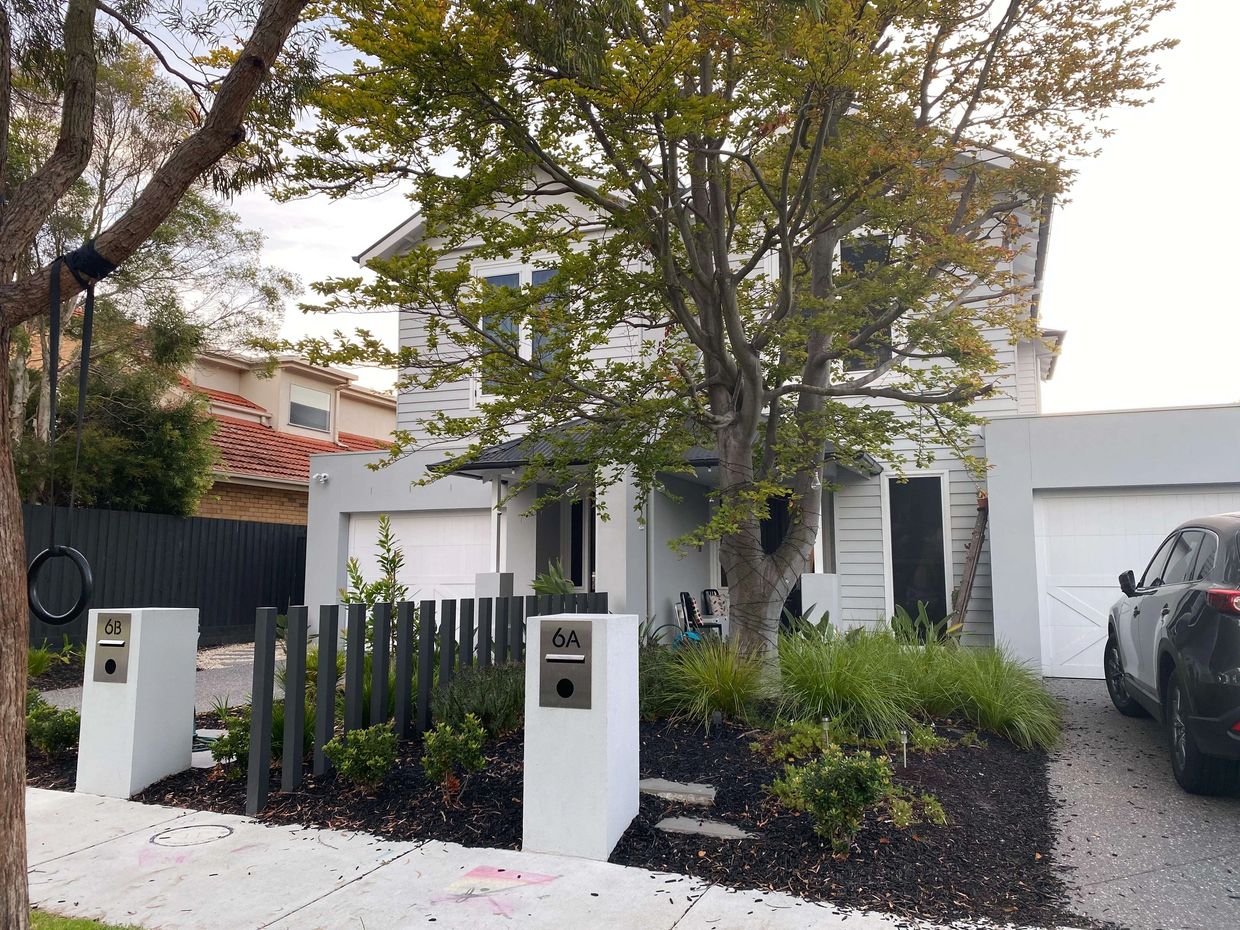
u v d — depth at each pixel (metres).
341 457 14.59
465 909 4.09
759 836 4.78
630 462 8.26
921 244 8.03
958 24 7.86
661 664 7.32
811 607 10.58
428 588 14.02
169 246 13.76
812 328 7.49
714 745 6.24
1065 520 10.91
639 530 11.44
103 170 12.99
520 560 12.98
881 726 6.46
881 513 12.74
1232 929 3.87
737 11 6.09
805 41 5.98
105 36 5.74
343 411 25.06
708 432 8.48
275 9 3.75
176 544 14.99
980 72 8.32
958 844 4.75
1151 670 6.70
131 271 13.32
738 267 11.22
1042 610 10.85
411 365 7.02
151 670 6.18
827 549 12.91
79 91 3.76
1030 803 5.51
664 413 7.54
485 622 7.66
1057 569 10.87
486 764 5.75
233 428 19.84
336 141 6.67
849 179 7.47
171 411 15.21
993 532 10.92
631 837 4.88
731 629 8.05
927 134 7.71
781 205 6.98
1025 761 6.44
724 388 8.20
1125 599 7.94
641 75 5.81
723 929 3.83
